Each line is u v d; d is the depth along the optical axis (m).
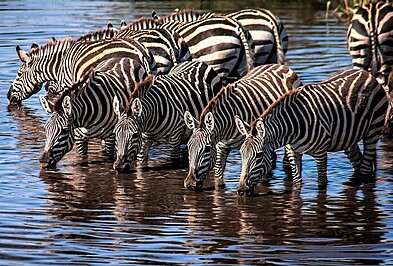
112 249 12.82
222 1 42.75
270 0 43.28
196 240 13.31
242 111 16.27
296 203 15.36
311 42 31.33
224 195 15.83
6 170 17.14
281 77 17.22
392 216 14.62
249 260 12.45
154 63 20.16
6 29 33.41
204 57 21.52
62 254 12.56
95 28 33.16
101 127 17.78
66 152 17.36
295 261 12.43
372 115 16.77
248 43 21.58
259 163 15.09
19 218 14.23
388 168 17.67
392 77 21.25
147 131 17.19
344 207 15.12
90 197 15.56
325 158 16.23
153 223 14.14
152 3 42.44
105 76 17.84
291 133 15.62
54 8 40.56
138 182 16.62
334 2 42.09
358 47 23.86
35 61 22.48
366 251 12.91
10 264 12.11
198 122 15.97
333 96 16.25
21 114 22.38
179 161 18.12
